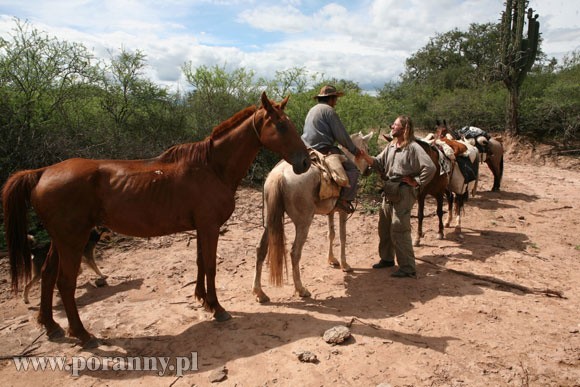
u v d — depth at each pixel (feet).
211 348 11.68
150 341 12.09
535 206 30.48
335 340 11.80
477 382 10.11
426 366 10.76
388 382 10.09
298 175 14.30
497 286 16.26
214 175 12.78
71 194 11.16
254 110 13.32
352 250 20.94
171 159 12.54
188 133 34.17
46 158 23.22
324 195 14.87
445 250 20.85
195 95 35.32
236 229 23.47
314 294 15.51
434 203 30.45
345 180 15.10
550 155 53.78
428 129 74.74
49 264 12.16
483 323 13.17
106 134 28.09
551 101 57.21
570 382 10.12
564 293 15.60
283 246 14.29
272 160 33.71
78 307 14.37
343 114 33.76
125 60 31.22
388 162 17.16
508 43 56.80
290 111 33.42
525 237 23.07
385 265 18.43
